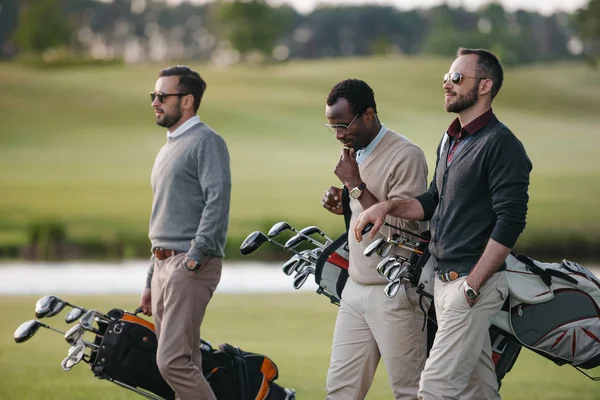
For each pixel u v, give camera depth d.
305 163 119.75
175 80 14.30
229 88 174.50
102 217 82.56
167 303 13.86
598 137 143.50
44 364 21.27
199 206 14.22
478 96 12.03
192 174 14.15
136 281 45.62
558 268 12.62
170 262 14.05
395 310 13.29
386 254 12.93
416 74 191.75
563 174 110.19
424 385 12.20
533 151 129.12
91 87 168.62
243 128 142.88
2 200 91.94
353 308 13.80
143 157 122.38
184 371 13.66
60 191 98.31
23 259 64.25
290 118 151.62
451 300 12.07
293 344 24.62
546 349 12.47
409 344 13.36
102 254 68.00
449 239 12.15
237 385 14.46
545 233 72.88
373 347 13.83
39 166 114.62
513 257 12.54
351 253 13.77
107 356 13.64
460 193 12.03
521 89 186.00
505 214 11.60
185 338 13.75
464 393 12.67
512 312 12.38
